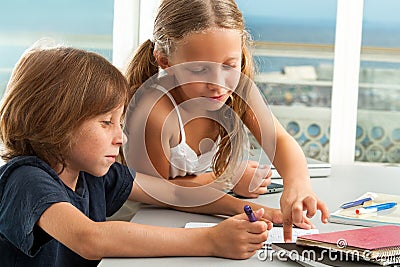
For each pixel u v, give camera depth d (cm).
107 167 116
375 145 286
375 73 282
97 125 113
